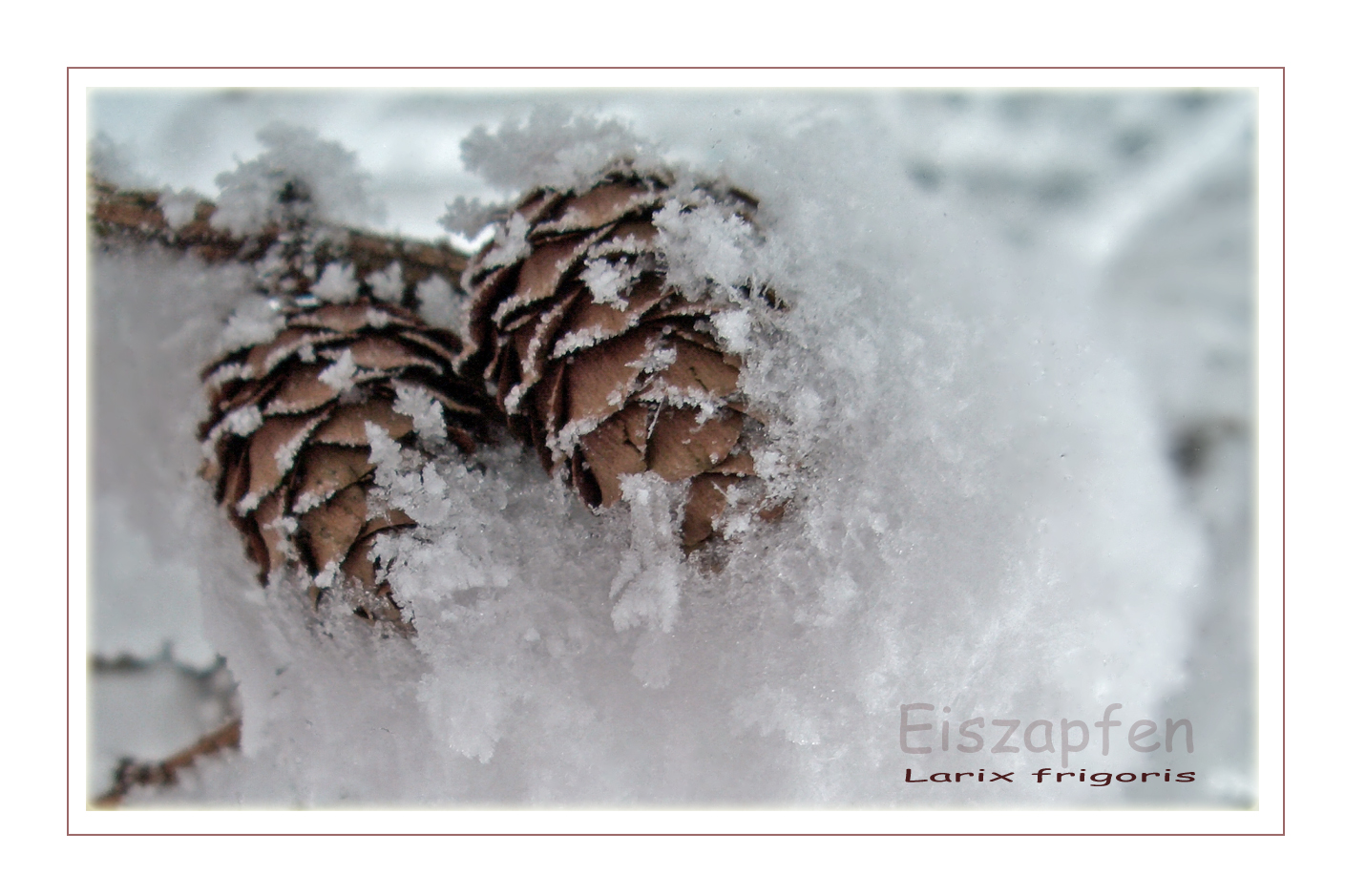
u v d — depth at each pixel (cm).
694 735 17
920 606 16
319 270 17
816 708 16
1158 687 18
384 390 16
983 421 17
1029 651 17
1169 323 19
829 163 16
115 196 17
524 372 15
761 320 16
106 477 18
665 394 15
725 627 16
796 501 16
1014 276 17
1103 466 17
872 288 16
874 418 16
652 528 16
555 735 17
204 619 17
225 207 17
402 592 16
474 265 16
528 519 16
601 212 15
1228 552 19
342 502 15
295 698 17
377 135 18
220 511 16
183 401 17
